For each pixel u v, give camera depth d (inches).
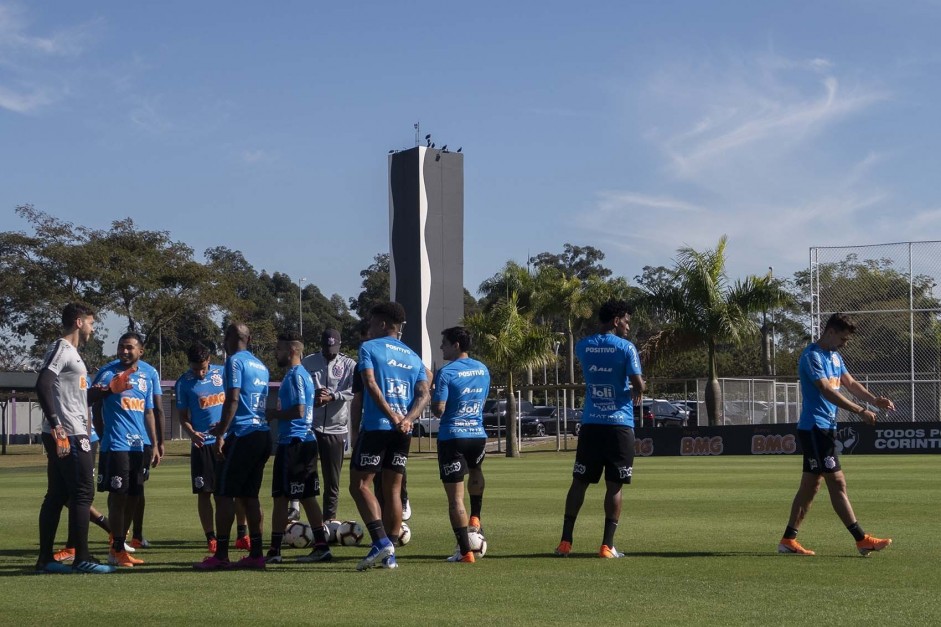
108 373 450.9
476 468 503.2
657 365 1753.2
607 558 418.0
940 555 419.8
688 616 295.9
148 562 442.9
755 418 1665.8
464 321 1676.9
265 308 4202.8
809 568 386.0
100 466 443.5
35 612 315.0
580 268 4210.1
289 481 432.8
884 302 1450.5
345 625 288.0
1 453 2012.8
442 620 293.4
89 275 2357.3
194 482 491.8
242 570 407.2
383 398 397.1
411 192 2071.9
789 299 1704.0
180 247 2536.9
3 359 2546.8
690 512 610.2
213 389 499.5
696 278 1690.5
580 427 430.0
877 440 1328.7
